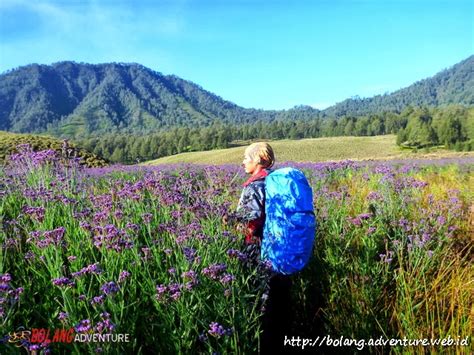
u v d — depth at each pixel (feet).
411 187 21.83
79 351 8.00
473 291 12.97
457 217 19.74
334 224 15.33
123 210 13.85
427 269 13.71
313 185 27.58
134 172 37.99
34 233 10.73
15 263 10.61
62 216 13.82
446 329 11.38
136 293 10.12
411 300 12.31
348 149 352.08
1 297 7.84
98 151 586.45
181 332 8.87
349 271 13.64
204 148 556.92
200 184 16.76
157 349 8.87
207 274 9.46
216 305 9.51
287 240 10.40
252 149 12.10
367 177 29.35
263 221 11.42
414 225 15.16
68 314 8.12
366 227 15.64
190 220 12.74
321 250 14.94
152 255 10.85
